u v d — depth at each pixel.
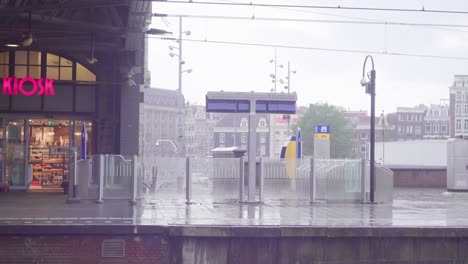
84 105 33.91
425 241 20.03
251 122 27.62
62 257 18.94
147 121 147.25
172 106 155.75
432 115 157.75
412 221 21.42
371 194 28.52
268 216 22.41
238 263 19.28
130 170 27.06
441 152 59.62
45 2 26.81
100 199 26.75
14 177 34.16
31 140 34.34
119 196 27.03
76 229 18.89
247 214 22.98
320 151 41.69
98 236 19.03
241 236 19.19
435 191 39.31
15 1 26.22
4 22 28.45
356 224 20.28
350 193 29.02
